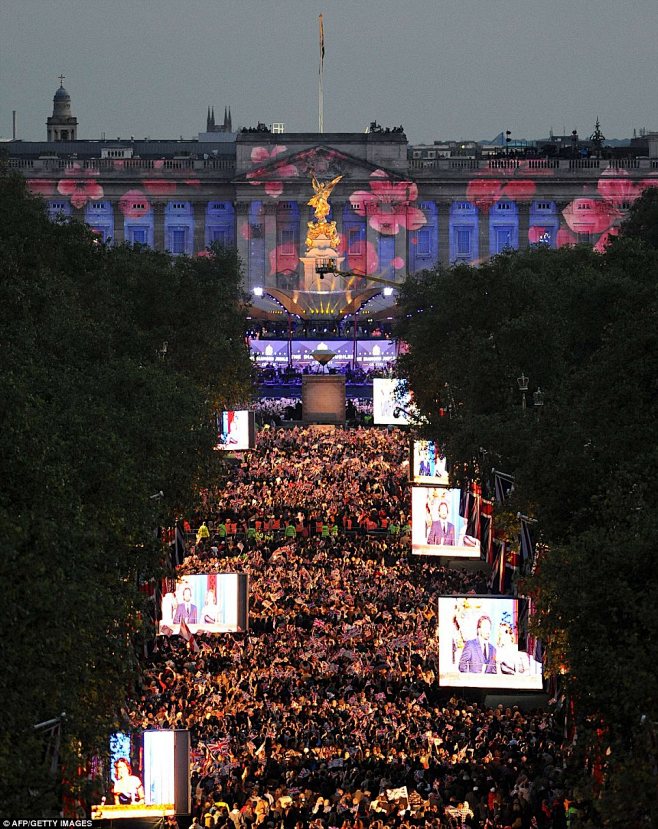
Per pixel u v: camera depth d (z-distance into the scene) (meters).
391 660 75.88
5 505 48.44
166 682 70.25
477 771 58.03
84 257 107.00
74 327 83.44
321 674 73.38
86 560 49.00
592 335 102.56
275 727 64.50
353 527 113.25
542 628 53.38
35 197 108.81
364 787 57.00
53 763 43.03
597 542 49.41
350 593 89.56
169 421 79.50
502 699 70.62
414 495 97.94
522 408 84.69
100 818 52.12
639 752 42.97
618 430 64.94
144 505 62.00
